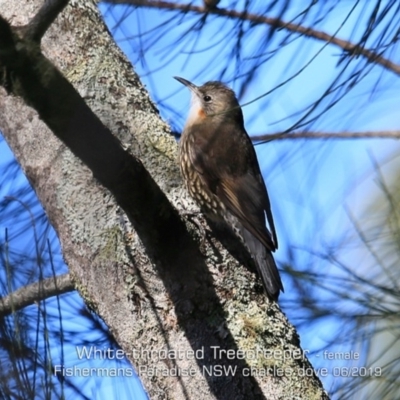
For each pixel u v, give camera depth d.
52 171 7.13
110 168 5.98
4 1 8.02
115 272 6.67
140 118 7.69
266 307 6.73
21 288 6.77
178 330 6.47
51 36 7.81
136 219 6.38
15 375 4.74
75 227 6.91
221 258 6.83
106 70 7.71
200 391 6.29
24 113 7.41
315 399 6.32
